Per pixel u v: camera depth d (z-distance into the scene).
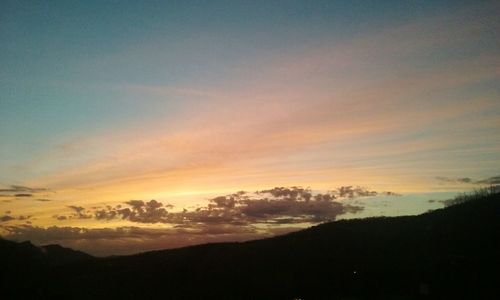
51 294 41.84
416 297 35.56
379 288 40.03
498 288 33.19
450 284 36.28
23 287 41.81
